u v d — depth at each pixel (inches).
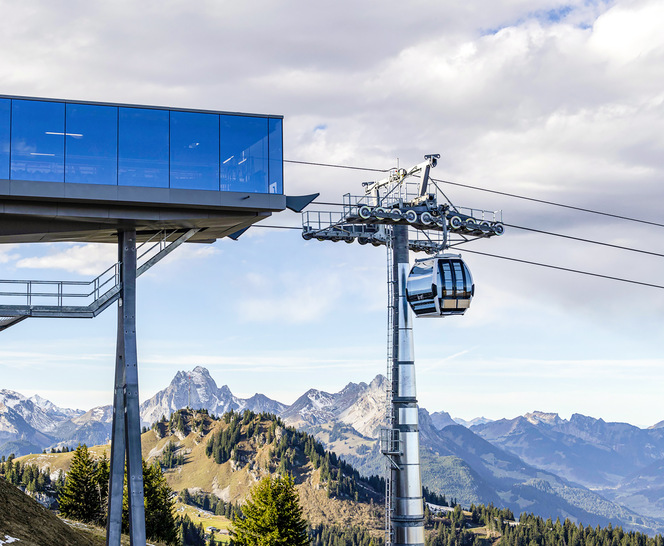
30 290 1857.8
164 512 4500.5
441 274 2655.0
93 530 2536.9
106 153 1863.9
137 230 2025.1
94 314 1902.1
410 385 2844.5
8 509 2046.0
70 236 2005.4
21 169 1806.1
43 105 1833.2
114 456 1868.8
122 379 1904.5
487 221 2965.1
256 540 4025.6
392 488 2812.5
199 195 1915.6
